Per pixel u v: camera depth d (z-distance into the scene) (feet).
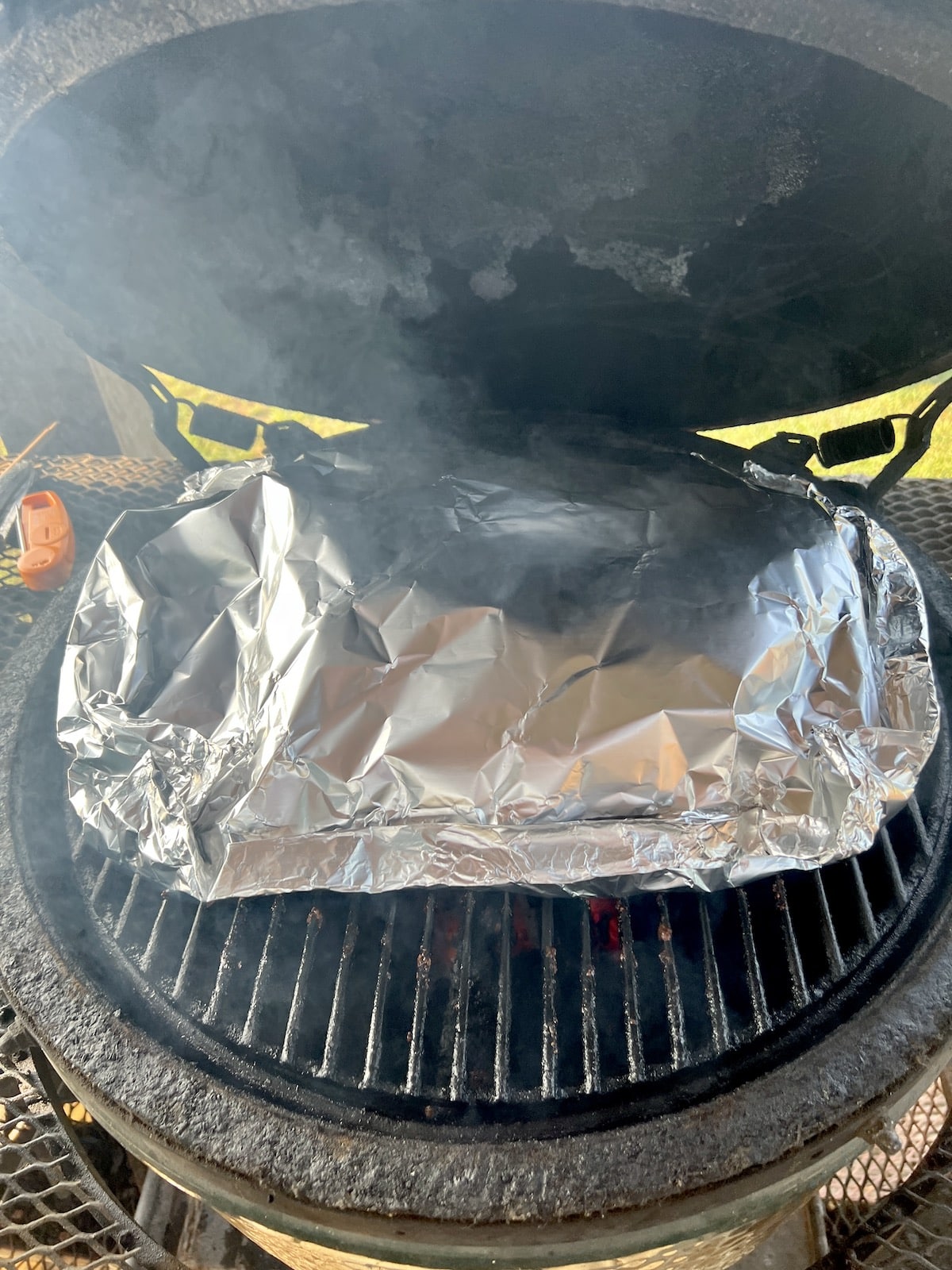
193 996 1.55
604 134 1.65
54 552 2.60
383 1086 1.45
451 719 1.57
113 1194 2.02
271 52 1.52
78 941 1.59
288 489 1.84
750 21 1.43
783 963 1.57
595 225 1.81
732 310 1.93
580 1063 1.49
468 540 1.77
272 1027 1.54
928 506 2.75
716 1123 1.34
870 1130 1.39
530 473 1.96
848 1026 1.43
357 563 1.74
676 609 1.65
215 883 1.52
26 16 1.42
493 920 1.68
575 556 1.73
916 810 1.70
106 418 3.43
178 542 1.81
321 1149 1.34
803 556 1.73
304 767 1.55
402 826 1.53
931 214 1.63
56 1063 1.45
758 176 1.68
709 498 1.86
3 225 1.66
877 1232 1.80
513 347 2.09
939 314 1.77
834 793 1.57
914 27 1.37
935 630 1.91
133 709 1.64
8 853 1.66
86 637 1.75
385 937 1.63
